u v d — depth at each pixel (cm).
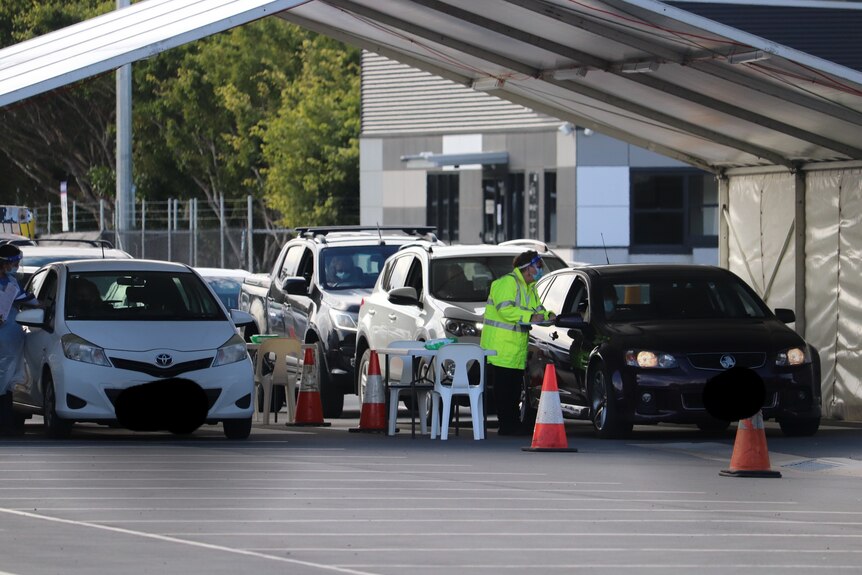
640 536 2411
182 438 4025
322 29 5347
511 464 3394
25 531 2409
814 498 2900
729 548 2309
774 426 4484
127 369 3778
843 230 4800
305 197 13975
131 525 2475
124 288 4066
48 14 15812
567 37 4434
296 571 2088
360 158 11956
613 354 3912
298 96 14588
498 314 4075
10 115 15912
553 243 10612
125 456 3472
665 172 10325
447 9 4469
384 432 4262
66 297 3978
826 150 4762
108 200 16212
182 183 16462
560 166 10506
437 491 2922
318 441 3928
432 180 11531
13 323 3994
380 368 4631
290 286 5306
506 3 4200
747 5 4041
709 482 3127
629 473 3253
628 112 5188
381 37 5197
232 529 2442
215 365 3838
